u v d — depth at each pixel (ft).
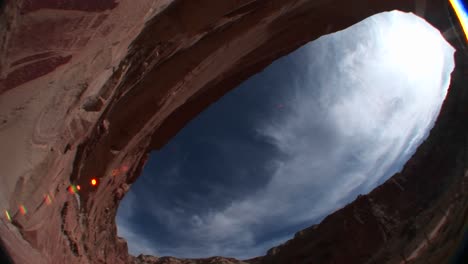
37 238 15.28
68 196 22.85
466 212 31.09
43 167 14.76
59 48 9.97
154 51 23.79
